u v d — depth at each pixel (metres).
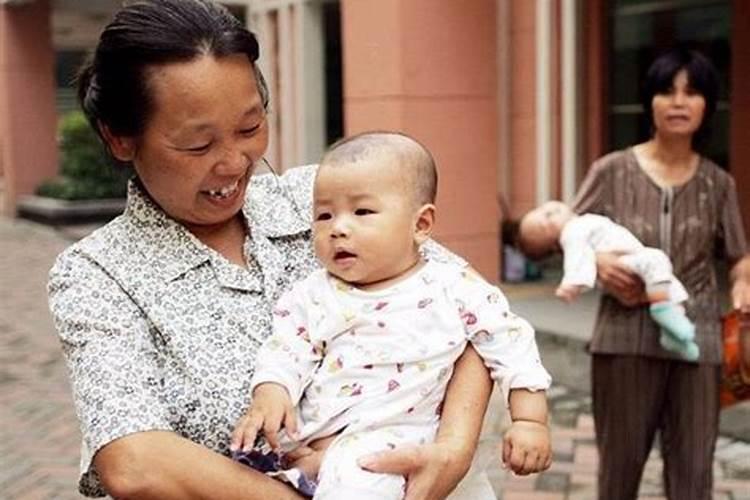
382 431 2.14
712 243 4.09
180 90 2.01
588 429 6.40
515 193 11.00
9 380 8.23
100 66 2.07
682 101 3.96
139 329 2.14
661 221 4.05
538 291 9.13
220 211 2.18
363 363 2.17
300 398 2.20
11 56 19.09
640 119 10.64
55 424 7.08
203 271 2.24
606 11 10.86
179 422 2.13
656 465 5.63
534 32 10.62
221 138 2.06
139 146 2.10
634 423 4.14
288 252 2.36
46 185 19.00
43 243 16.31
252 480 2.02
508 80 10.93
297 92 13.37
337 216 2.20
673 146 4.05
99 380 2.04
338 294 2.21
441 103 8.68
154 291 2.18
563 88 9.91
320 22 13.19
